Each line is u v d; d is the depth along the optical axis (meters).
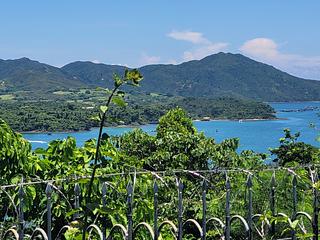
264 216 4.07
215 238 6.81
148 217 5.11
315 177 4.73
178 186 4.22
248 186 4.37
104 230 4.16
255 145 60.97
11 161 5.28
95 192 5.00
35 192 4.99
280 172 5.82
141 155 13.42
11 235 4.65
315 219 4.30
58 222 5.29
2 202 5.14
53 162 5.63
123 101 2.89
